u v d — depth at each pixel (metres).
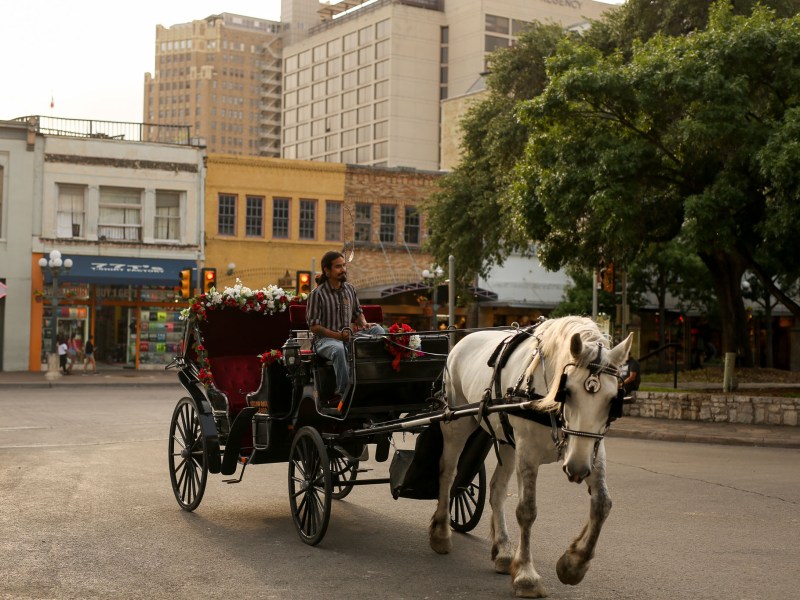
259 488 11.02
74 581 6.73
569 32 31.41
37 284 39.81
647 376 29.53
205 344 10.07
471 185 33.53
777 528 8.67
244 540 8.16
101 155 40.91
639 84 18.41
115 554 7.60
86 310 40.69
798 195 16.58
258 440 9.09
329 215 46.00
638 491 10.85
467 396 7.57
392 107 124.81
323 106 137.50
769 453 14.98
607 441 16.89
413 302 46.62
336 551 7.76
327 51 137.00
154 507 9.75
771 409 18.62
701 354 47.53
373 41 128.62
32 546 7.86
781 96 18.56
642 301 43.94
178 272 41.56
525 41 30.83
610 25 29.50
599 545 7.90
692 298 44.25
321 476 7.98
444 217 33.91
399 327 8.32
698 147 18.12
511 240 31.27
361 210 46.66
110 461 13.33
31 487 10.97
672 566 7.17
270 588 6.55
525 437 6.48
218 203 43.81
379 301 45.91
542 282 48.06
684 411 19.66
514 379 6.76
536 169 20.33
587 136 19.62
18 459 13.54
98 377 35.84
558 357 6.17
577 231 20.33
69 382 32.66
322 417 8.59
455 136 66.25
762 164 16.80
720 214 18.08
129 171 41.31
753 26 17.92
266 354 8.77
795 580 6.75
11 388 31.55
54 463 13.09
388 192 47.00
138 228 41.72
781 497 10.45
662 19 26.25
